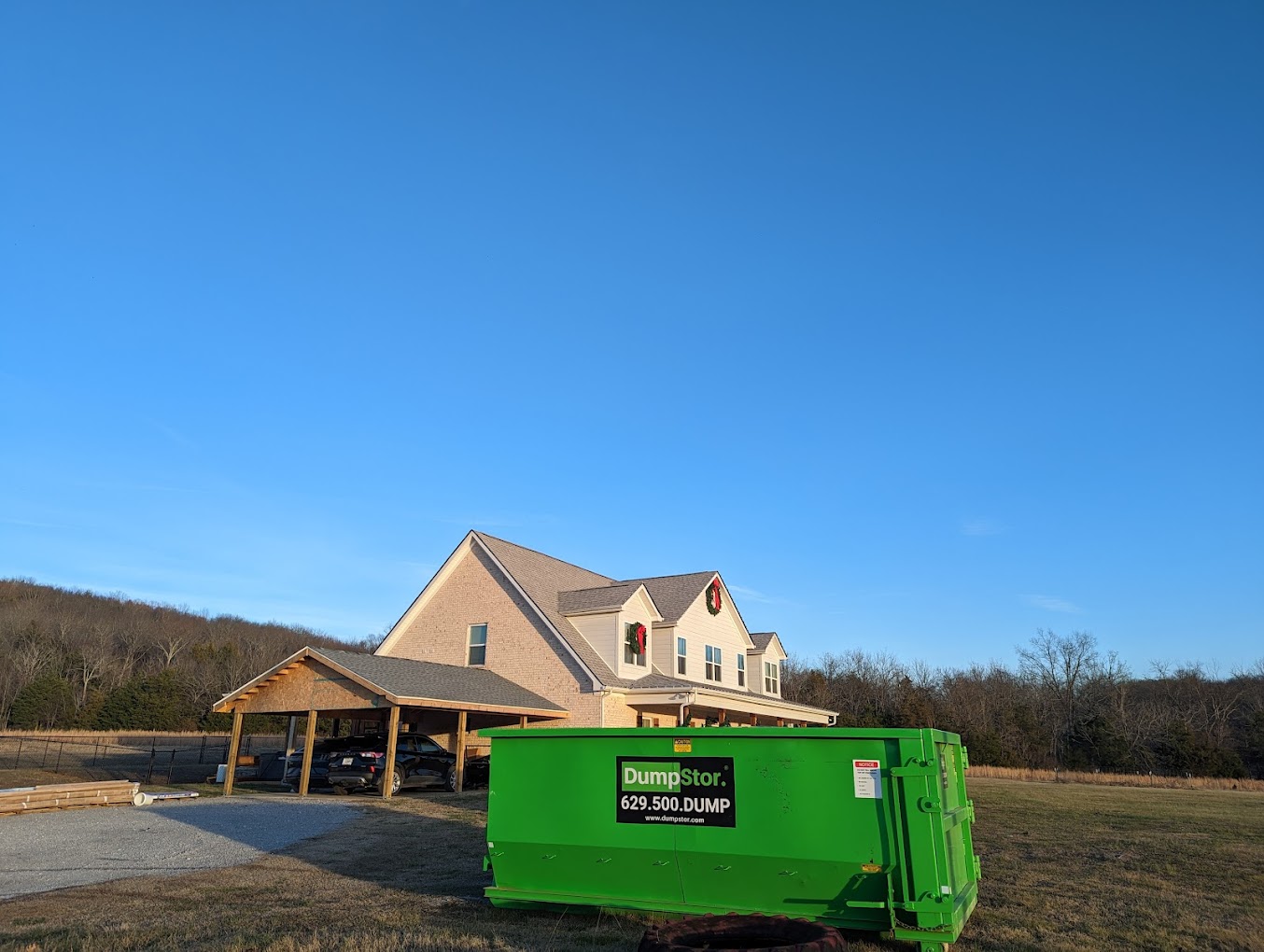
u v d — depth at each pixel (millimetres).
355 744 23984
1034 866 12477
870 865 7230
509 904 8922
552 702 27484
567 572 34344
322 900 9414
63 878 10523
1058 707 62938
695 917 6750
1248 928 8531
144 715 64062
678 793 8102
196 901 9297
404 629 31297
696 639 33094
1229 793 33406
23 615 89438
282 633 119250
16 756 35812
